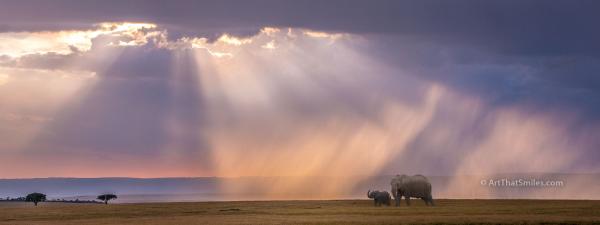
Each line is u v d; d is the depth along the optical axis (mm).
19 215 80875
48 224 65688
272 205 99188
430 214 73625
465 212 76688
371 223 62250
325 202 109875
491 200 109000
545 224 61406
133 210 88938
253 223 63781
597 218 65562
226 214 78938
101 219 72812
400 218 67312
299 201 116188
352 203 105312
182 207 95375
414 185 95750
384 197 96562
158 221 67750
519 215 70688
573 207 84562
